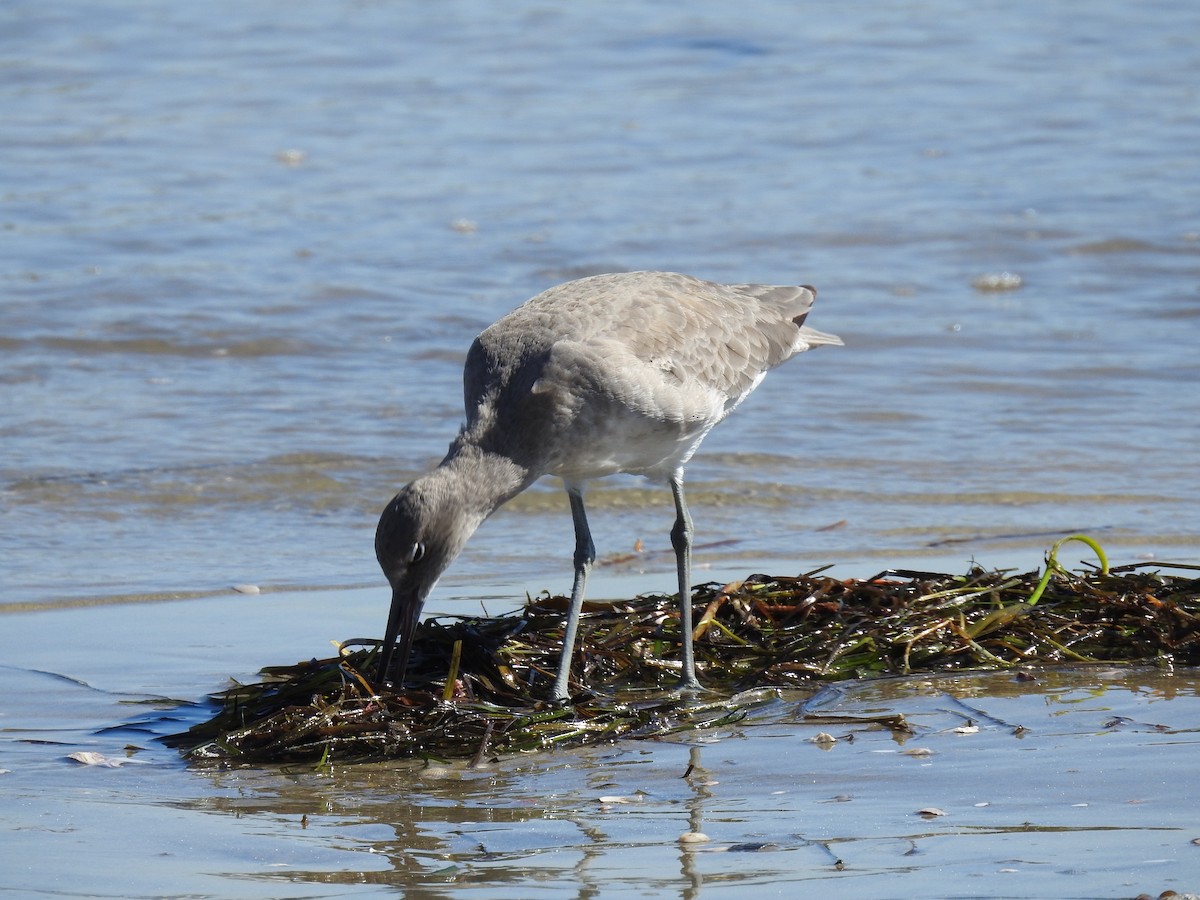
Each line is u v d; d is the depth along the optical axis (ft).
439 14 110.63
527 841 24.48
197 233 71.61
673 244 71.72
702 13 112.27
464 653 33.09
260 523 44.75
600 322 33.55
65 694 32.42
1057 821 24.49
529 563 42.11
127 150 83.46
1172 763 27.09
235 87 94.84
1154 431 52.37
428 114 91.15
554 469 33.24
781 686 32.83
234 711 30.40
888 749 28.53
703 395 34.17
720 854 23.70
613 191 79.20
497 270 68.49
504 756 29.14
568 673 32.76
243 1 111.86
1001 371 58.13
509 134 88.02
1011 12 114.52
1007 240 73.00
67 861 23.67
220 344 59.62
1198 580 36.42
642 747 29.37
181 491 46.44
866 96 95.55
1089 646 34.37
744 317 36.40
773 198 78.33
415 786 27.43
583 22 109.81
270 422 52.24
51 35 103.09
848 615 34.99
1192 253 71.56
